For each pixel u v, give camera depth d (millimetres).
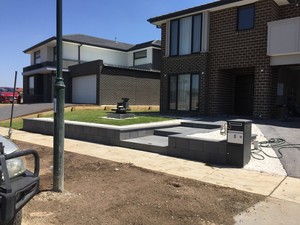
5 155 3225
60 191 5176
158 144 8969
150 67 28906
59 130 5176
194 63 15914
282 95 14445
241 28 14477
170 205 4613
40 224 3953
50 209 4453
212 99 15484
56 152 5172
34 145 9922
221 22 15078
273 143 8508
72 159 7836
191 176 6273
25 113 18891
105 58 30828
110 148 9438
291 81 15625
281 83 14422
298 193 5250
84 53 29500
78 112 18156
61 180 5207
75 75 26031
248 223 4066
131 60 31500
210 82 15555
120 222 4031
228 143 7172
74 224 3965
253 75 15891
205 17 15398
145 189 5352
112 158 7992
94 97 23797
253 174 6426
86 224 3965
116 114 13766
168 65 17172
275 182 5859
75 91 26578
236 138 7031
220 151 7355
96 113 17172
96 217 4180
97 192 5188
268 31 13023
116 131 9836
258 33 13734
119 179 5988
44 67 27422
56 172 5176
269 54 13008
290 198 5008
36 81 30156
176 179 6000
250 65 14039
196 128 11414
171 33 17062
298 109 14984
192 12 15734
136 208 4492
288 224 4055
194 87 16094
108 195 5035
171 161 7680
